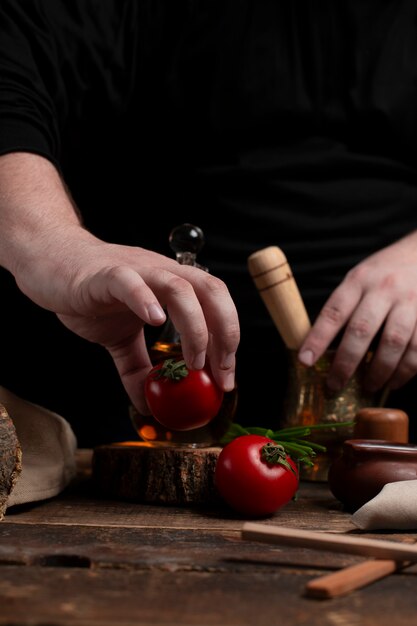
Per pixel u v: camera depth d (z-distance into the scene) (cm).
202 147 188
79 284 112
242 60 184
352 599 74
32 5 164
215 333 112
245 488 113
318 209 185
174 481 123
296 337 152
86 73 176
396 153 190
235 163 186
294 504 127
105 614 68
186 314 106
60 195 137
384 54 186
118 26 179
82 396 209
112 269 107
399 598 75
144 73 188
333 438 150
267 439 119
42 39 164
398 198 189
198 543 96
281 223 184
